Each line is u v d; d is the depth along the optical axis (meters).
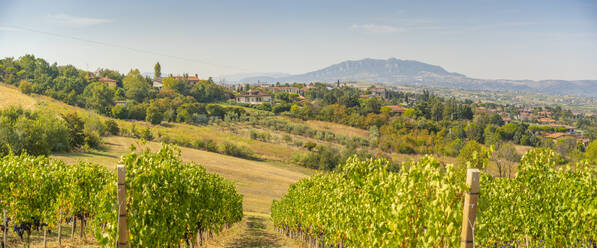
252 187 48.09
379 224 6.47
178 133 76.31
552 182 8.40
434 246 5.15
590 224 7.51
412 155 71.88
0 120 40.31
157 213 8.20
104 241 6.64
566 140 91.19
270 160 67.00
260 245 18.02
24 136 38.62
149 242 7.62
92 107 91.31
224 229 24.08
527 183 8.74
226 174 52.22
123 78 145.75
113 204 6.45
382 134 87.94
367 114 108.62
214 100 133.75
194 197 11.59
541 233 8.53
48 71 120.44
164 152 9.52
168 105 96.12
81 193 12.62
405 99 199.62
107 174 14.74
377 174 7.59
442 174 5.30
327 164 63.22
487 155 5.45
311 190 17.14
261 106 123.50
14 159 11.56
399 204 5.72
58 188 11.87
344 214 10.36
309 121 105.25
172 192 9.24
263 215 36.28
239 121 99.00
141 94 111.19
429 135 82.94
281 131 91.75
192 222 11.49
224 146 67.56
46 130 44.81
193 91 129.62
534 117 186.75
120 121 81.50
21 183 10.79
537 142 80.44
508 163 43.19
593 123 164.25
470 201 4.49
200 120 93.62
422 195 5.55
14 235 12.52
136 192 7.04
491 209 9.92
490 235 9.86
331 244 13.03
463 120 116.69
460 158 53.50
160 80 155.75
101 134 65.38
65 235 14.22
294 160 66.56
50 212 11.51
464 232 4.54
